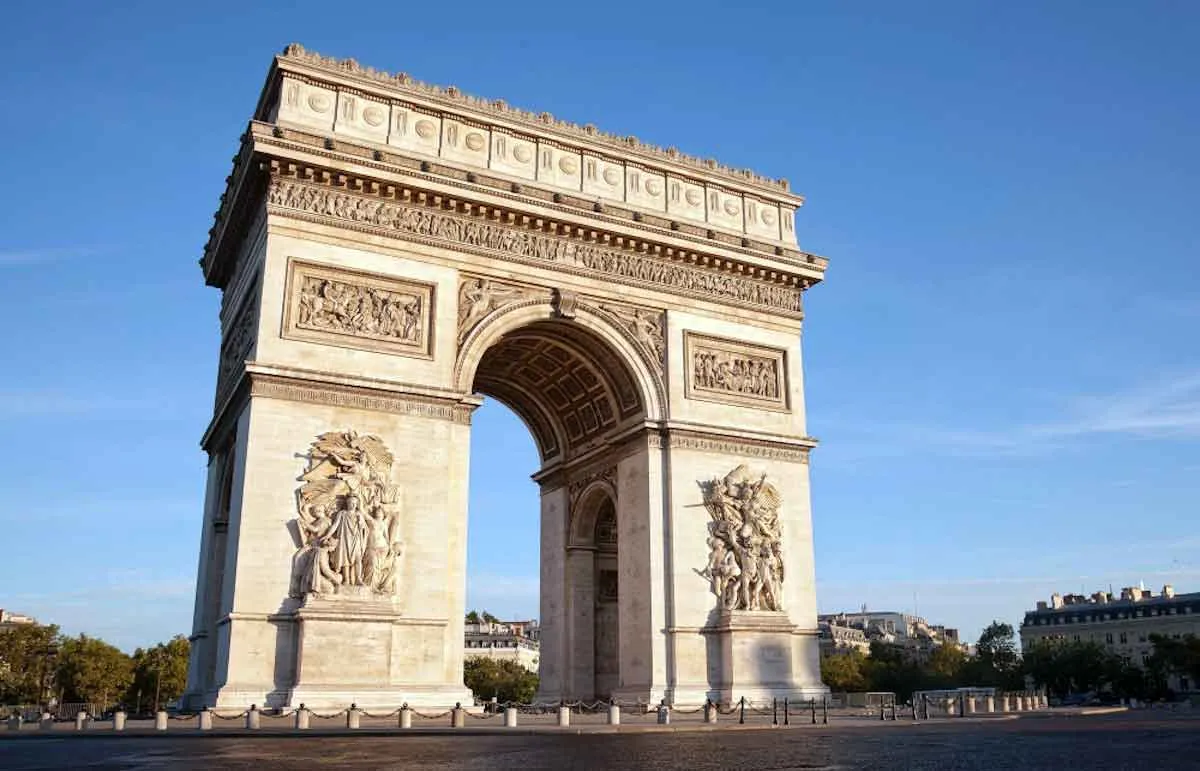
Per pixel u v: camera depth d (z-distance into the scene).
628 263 76.50
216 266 79.81
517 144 74.69
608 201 77.19
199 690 67.75
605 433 81.38
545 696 84.50
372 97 69.75
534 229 72.94
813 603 76.75
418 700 59.22
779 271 82.12
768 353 81.38
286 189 64.62
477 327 69.06
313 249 64.62
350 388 63.38
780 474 78.62
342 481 61.28
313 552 59.19
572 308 72.94
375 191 67.25
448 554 63.69
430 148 71.06
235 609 57.19
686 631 71.12
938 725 60.50
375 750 38.44
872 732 52.72
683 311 78.06
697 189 82.06
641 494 74.44
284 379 61.50
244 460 60.03
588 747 40.56
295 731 49.56
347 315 64.75
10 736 49.69
